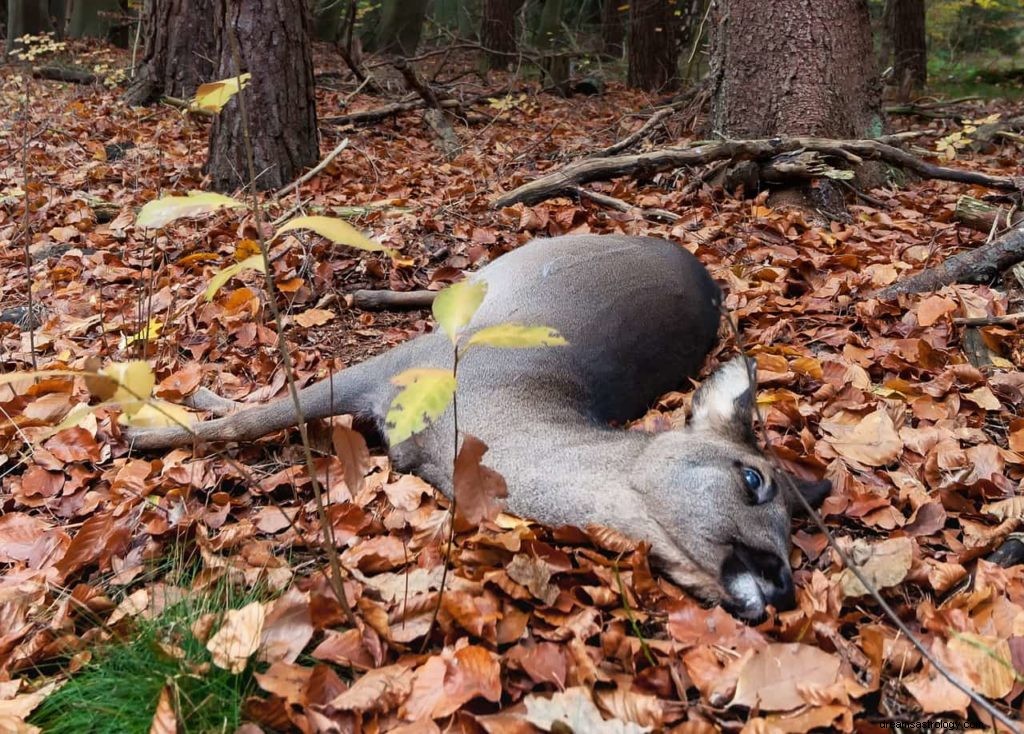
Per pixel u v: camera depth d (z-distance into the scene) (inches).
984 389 170.1
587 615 115.7
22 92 456.4
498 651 113.5
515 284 185.3
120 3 792.3
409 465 153.9
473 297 93.6
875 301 203.3
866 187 299.0
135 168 337.1
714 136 320.2
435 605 115.2
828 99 298.2
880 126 311.6
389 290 224.8
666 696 107.6
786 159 276.5
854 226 263.4
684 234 251.1
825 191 278.5
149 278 227.3
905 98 586.9
